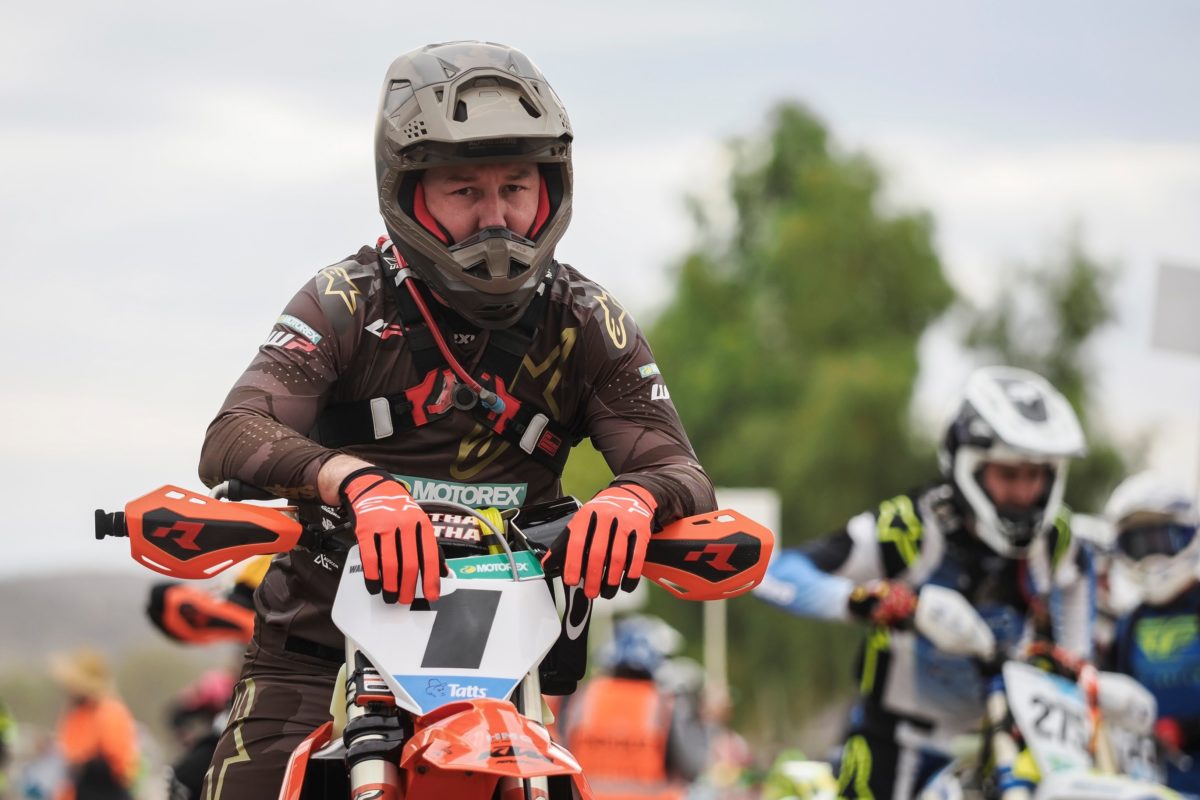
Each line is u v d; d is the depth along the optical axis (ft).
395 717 23.86
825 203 306.14
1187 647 65.26
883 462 280.72
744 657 276.62
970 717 50.88
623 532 25.25
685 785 89.40
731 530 26.84
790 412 293.84
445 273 27.14
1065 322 287.89
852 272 301.22
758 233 325.62
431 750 21.97
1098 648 67.77
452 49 27.61
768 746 255.91
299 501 28.27
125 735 105.60
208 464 26.55
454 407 28.30
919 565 50.42
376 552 23.94
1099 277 287.07
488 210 27.09
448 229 27.17
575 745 87.25
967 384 50.19
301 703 28.55
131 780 106.42
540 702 24.72
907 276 299.38
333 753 24.90
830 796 62.18
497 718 22.49
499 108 26.78
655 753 86.22
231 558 25.21
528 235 27.66
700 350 310.04
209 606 43.27
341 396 28.43
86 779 104.53
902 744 51.39
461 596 24.56
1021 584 50.34
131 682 263.08
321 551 28.07
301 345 27.53
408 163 26.84
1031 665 46.09
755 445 287.28
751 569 26.99
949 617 46.06
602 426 29.17
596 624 151.23
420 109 26.86
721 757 129.18
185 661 270.26
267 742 28.45
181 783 41.32
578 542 24.98
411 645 23.98
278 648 29.01
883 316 300.81
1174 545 64.75
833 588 48.73
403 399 28.25
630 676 87.81
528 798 23.16
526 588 24.98
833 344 299.99
